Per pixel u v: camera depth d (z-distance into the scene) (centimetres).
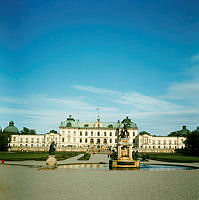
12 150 19312
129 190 3138
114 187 3328
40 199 2616
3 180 3803
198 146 15400
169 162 8488
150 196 2808
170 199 2670
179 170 5628
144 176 4481
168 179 4131
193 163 7988
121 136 6775
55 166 6225
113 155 6806
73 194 2867
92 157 11831
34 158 8644
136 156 6594
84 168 6172
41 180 3850
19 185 3388
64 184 3506
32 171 5050
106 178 4147
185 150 16875
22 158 8694
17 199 2603
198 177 4406
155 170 5659
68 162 7894
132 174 4753
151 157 11188
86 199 2638
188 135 16712
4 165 6378
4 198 2638
